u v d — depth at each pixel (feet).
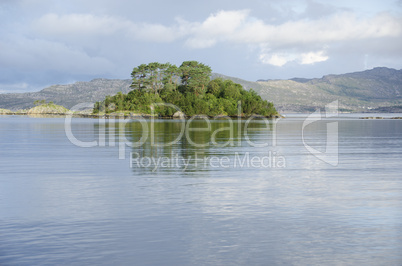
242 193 59.11
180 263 33.73
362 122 494.18
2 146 138.31
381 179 71.51
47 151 120.26
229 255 35.37
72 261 34.12
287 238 39.55
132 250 36.45
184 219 45.62
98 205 51.83
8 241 38.55
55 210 49.34
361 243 38.29
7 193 58.95
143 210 49.42
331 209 50.03
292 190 61.36
